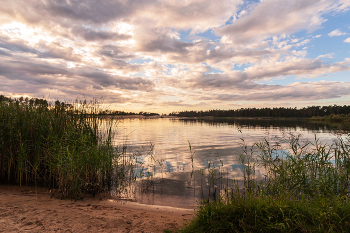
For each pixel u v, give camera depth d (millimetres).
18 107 6574
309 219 2664
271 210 2779
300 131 23641
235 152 10656
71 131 6184
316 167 4988
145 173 6930
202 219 2914
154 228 3195
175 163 8367
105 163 5965
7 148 5824
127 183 5984
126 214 3811
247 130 27453
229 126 38875
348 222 2459
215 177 6410
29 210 3670
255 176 6285
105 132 7250
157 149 11797
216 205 3152
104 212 3850
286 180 4590
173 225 3344
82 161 5148
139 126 36594
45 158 5656
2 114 6105
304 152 5617
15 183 5672
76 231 2945
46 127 6188
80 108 7500
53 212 3645
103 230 3031
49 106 7113
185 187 5594
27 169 5859
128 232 3006
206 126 39000
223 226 2705
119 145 11547
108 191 5406
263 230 2551
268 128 31359
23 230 2889
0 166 5906
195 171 7160
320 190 4031
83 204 4312
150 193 5211
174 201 4684
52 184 5668
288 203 3025
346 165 5125
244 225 2604
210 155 9977
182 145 13469
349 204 2914
